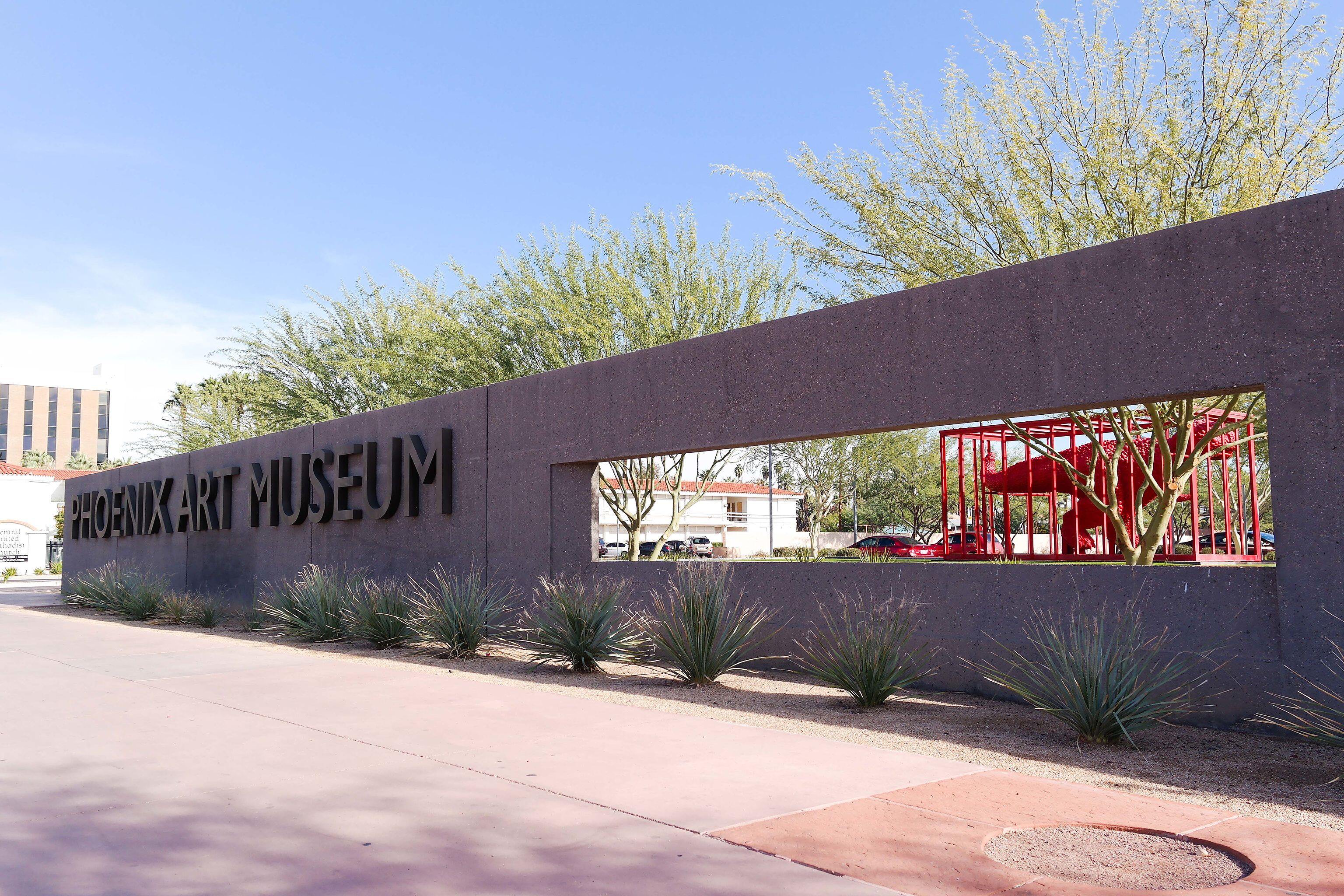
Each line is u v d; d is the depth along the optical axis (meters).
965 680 8.95
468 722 7.60
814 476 40.66
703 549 50.50
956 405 8.97
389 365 24.88
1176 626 7.61
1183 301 7.56
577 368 13.12
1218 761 6.33
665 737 7.00
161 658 12.20
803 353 10.34
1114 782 5.80
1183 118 12.05
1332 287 6.79
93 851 4.50
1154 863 4.29
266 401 28.17
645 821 4.88
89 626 18.00
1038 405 8.39
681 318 20.80
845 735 7.16
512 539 14.01
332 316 27.78
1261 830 4.73
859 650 8.46
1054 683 7.52
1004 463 17.84
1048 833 4.71
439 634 12.21
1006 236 13.40
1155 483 11.50
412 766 6.11
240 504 21.11
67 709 8.34
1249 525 26.22
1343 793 5.54
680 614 10.19
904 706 8.45
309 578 15.86
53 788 5.64
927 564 9.34
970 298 8.93
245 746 6.77
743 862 4.27
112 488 27.98
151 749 6.68
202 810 5.16
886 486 50.78
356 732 7.23
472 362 21.47
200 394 36.88
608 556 40.00
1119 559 15.99
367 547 16.95
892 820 4.87
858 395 9.80
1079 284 8.19
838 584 10.05
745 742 6.80
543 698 8.80
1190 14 11.80
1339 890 3.92
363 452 17.17
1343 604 6.66
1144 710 6.95
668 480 23.44
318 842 4.60
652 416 11.99
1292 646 6.90
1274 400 7.04
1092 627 7.79
